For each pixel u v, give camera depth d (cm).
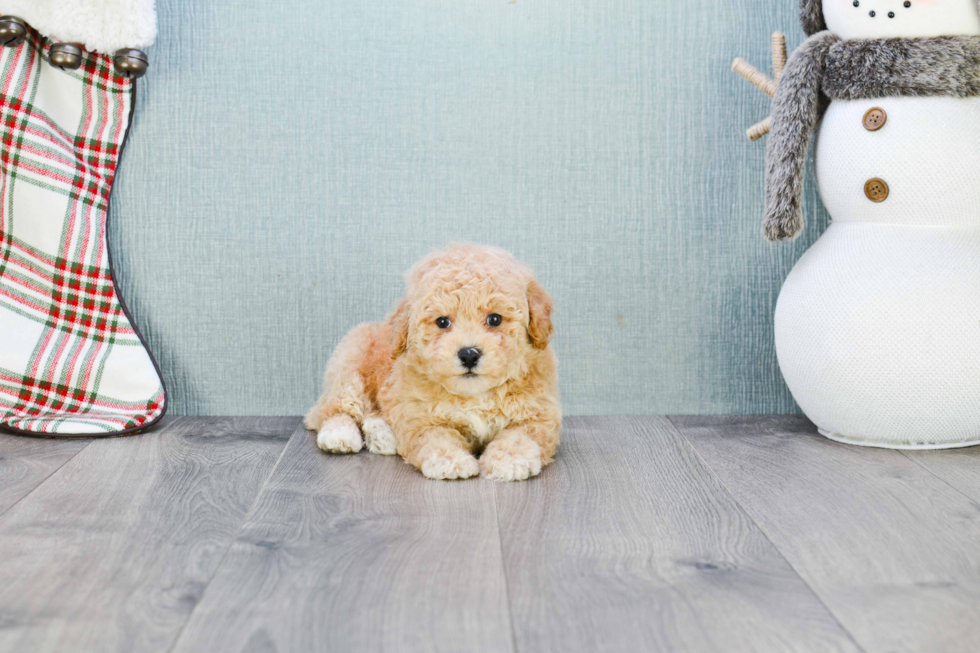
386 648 75
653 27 161
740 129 163
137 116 160
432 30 160
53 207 151
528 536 101
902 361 132
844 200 141
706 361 167
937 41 130
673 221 164
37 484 120
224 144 161
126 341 156
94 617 80
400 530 103
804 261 147
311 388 166
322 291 164
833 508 111
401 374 135
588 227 164
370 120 161
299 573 90
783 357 147
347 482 122
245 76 160
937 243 134
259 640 76
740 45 162
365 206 162
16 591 85
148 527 103
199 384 165
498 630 78
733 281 165
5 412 147
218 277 163
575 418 164
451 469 122
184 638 76
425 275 124
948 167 131
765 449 141
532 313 127
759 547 98
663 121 162
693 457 136
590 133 162
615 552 96
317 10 159
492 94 161
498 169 162
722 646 75
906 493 117
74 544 98
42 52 152
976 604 83
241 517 107
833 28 141
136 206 161
